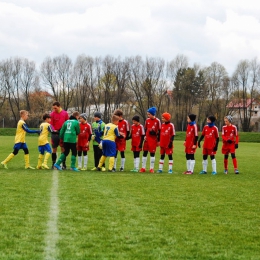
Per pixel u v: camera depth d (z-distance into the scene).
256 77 82.50
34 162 18.61
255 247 5.35
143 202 8.21
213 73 84.38
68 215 6.83
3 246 5.12
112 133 14.70
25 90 87.06
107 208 7.50
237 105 90.69
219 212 7.44
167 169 17.25
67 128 14.48
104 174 13.45
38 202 7.88
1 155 22.55
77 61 84.69
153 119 15.28
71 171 14.13
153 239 5.58
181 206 7.91
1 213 6.86
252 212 7.50
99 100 85.44
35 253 4.86
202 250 5.16
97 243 5.33
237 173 15.37
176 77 84.25
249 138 64.12
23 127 14.73
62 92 86.94
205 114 86.25
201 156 26.58
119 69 83.38
